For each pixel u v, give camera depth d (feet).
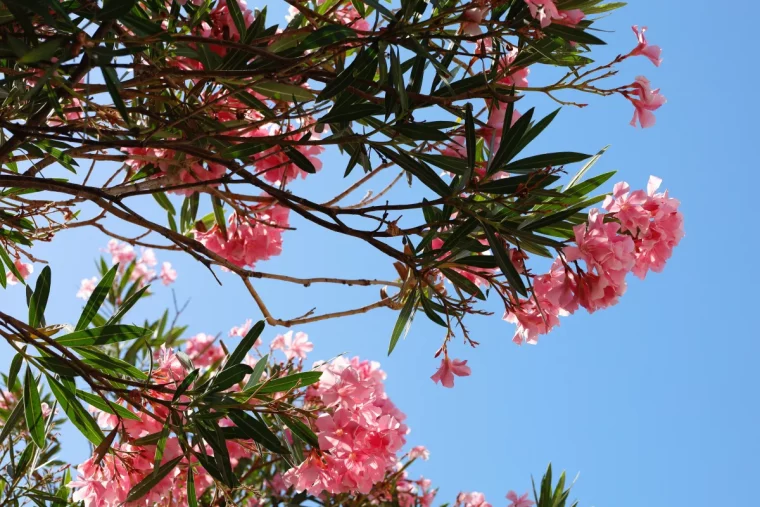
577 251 7.25
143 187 8.05
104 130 7.54
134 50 6.86
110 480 7.83
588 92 7.72
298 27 8.09
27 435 9.73
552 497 10.69
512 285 7.30
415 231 7.57
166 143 7.48
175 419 7.70
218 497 8.50
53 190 7.54
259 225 8.85
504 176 7.97
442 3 7.50
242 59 7.53
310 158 8.59
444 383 8.21
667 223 7.45
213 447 7.69
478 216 7.43
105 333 7.75
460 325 7.84
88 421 7.76
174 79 7.68
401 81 7.34
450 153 8.20
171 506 8.33
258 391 7.94
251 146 7.68
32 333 7.53
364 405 8.02
